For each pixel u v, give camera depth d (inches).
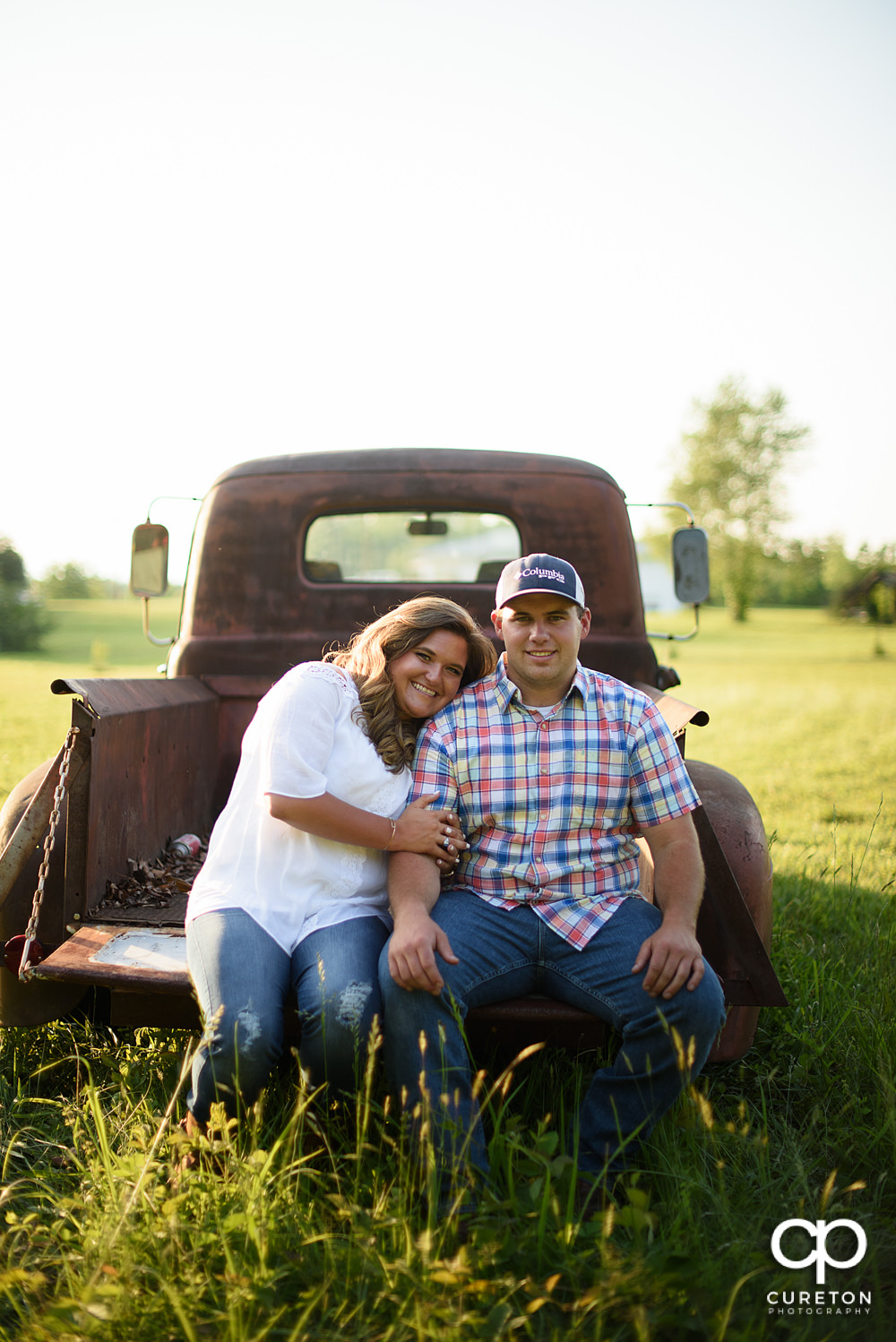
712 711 600.7
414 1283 66.6
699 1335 68.1
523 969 91.1
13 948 94.2
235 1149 77.7
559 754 94.3
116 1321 65.6
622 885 95.3
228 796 142.3
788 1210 82.0
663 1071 85.0
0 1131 95.3
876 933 144.3
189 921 89.0
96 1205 77.7
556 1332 64.1
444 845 91.4
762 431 2500.0
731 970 94.7
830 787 329.4
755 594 2551.7
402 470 144.0
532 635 93.4
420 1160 77.4
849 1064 106.7
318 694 92.8
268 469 146.0
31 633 1278.3
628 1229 76.5
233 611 145.5
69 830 94.8
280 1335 67.1
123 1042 111.7
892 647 1566.2
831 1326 69.7
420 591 144.4
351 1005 81.9
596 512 143.9
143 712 109.0
